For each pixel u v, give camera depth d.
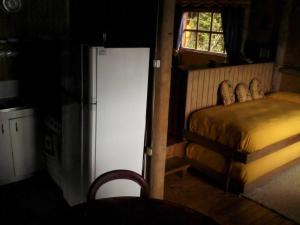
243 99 4.61
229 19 5.46
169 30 2.68
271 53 5.24
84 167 2.74
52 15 3.81
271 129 3.55
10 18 3.49
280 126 3.68
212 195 3.51
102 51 2.42
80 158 2.76
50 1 3.75
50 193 3.40
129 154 2.83
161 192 3.15
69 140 2.93
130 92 2.66
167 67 2.78
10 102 3.53
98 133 2.60
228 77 4.52
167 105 2.90
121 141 2.74
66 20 3.96
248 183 3.48
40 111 3.49
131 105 2.70
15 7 3.46
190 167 4.08
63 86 2.90
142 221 1.74
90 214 1.78
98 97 2.51
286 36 5.00
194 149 3.95
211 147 3.71
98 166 2.68
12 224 2.84
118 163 2.79
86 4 3.60
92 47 2.38
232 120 3.64
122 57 2.53
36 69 3.73
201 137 3.82
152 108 2.85
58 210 3.09
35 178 3.69
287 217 3.13
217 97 4.45
